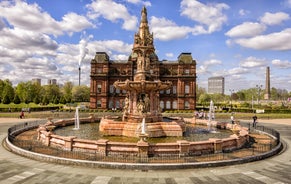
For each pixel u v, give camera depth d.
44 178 12.38
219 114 58.38
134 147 16.27
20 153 17.09
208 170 14.11
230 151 18.38
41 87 126.12
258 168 14.64
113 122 23.81
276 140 21.61
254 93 161.50
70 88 151.12
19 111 63.44
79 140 17.38
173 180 12.34
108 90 80.19
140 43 26.28
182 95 79.00
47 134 19.22
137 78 26.52
